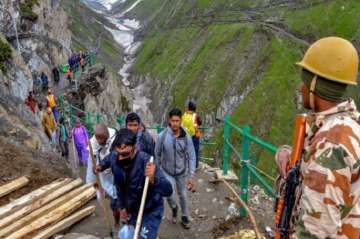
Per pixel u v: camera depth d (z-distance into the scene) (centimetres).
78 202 805
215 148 8338
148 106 12775
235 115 9712
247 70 11106
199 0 16325
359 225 217
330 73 224
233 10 14225
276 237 262
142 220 532
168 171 721
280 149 290
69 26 14925
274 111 9412
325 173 210
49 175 916
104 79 4519
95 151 708
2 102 1362
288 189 249
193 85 11894
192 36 14688
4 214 741
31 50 4097
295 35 11325
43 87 3456
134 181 514
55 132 1619
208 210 835
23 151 990
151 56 15562
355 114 227
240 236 674
